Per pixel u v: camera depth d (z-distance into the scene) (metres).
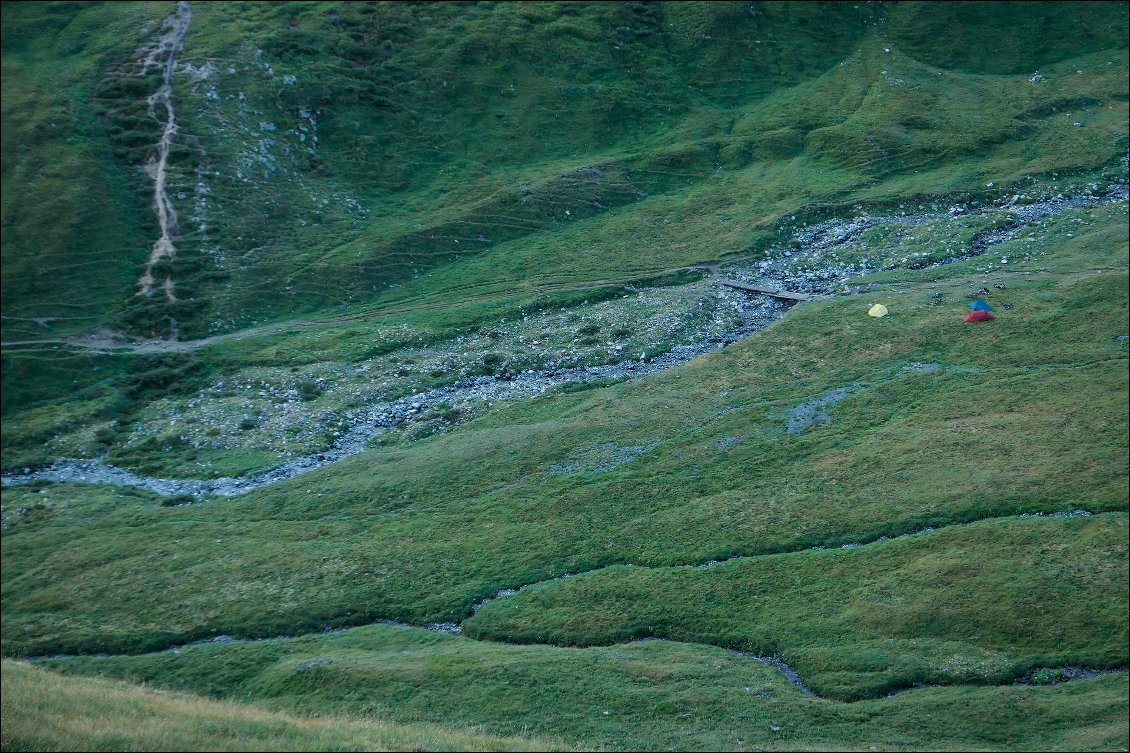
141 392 104.81
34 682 45.69
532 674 54.00
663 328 106.62
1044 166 129.25
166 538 78.69
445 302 119.44
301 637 63.94
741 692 51.06
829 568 62.50
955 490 67.69
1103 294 93.19
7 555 77.62
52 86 139.75
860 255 117.25
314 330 115.31
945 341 91.75
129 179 130.38
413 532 75.56
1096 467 66.81
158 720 38.12
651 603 62.34
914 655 53.19
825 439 79.50
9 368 105.31
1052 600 54.94
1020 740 45.31
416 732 39.91
